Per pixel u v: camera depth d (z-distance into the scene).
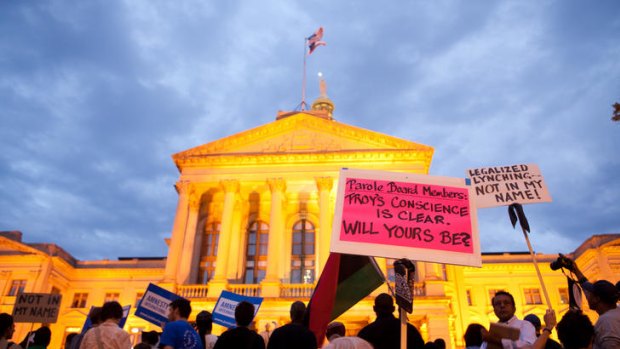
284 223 37.25
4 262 41.06
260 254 36.66
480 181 9.22
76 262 44.91
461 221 6.65
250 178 35.81
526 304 40.84
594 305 5.99
